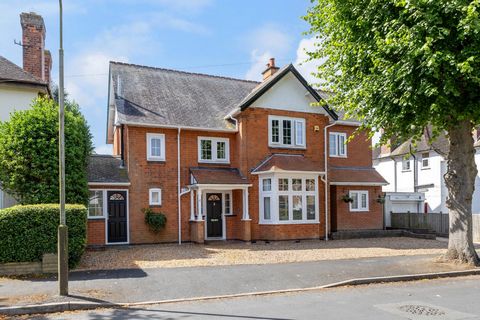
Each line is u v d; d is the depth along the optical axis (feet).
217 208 68.64
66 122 51.37
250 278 36.45
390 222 91.20
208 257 48.98
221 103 75.41
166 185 65.05
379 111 41.04
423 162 105.09
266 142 69.36
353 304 27.76
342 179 75.82
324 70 49.65
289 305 27.71
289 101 71.67
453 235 43.68
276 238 64.80
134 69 75.72
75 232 41.16
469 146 43.16
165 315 25.53
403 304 27.63
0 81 57.26
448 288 33.09
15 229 38.73
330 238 70.74
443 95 35.88
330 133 80.02
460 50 35.47
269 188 66.23
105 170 62.64
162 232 64.08
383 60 37.96
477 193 95.55
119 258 48.16
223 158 69.92
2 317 25.61
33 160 47.65
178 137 66.18
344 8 42.11
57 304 27.12
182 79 78.59
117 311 26.78
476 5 31.99
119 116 62.64
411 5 34.42
